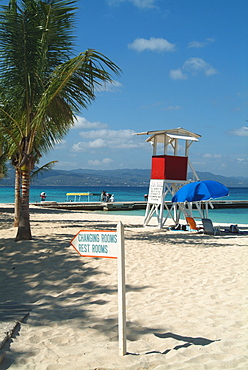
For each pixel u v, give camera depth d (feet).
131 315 16.88
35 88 33.91
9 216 67.51
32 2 32.83
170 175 54.34
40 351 13.15
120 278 12.84
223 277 24.07
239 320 16.15
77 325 15.69
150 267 26.63
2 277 24.17
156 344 13.88
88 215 82.99
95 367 11.91
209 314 17.01
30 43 32.30
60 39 33.83
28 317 16.56
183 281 23.06
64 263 26.84
